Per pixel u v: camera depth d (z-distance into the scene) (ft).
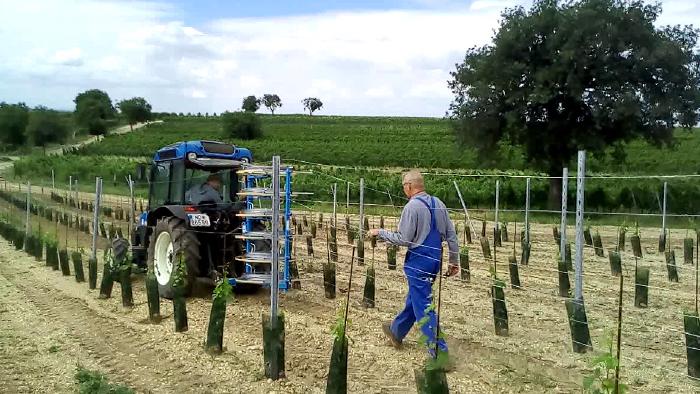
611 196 84.23
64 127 246.06
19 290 35.09
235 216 32.14
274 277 19.98
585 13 81.87
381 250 49.52
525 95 86.94
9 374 20.84
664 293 34.01
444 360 16.70
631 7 84.99
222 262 32.22
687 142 148.25
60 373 21.01
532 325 26.35
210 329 22.48
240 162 33.78
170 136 251.19
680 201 80.02
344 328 18.24
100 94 338.54
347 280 36.40
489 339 24.26
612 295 33.22
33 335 25.62
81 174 140.67
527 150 92.99
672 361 21.85
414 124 317.83
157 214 35.04
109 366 21.68
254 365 21.22
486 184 90.33
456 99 95.45
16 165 159.94
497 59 88.63
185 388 19.43
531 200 89.40
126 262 34.12
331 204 87.35
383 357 21.84
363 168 134.82
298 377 20.11
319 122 340.59
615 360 15.08
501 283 25.05
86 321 27.81
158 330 25.91
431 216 20.93
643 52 82.33
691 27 88.02
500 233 54.95
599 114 83.25
